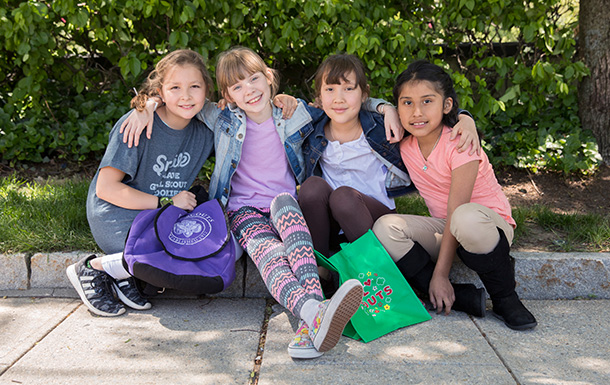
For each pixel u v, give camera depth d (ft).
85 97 14.24
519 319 7.56
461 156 8.06
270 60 14.19
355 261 7.95
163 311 8.31
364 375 6.41
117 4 11.77
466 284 8.20
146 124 8.48
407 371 6.49
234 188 9.23
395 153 8.93
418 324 7.77
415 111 8.07
